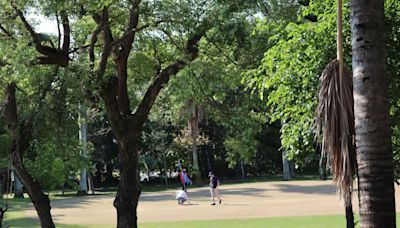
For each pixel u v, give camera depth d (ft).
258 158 188.24
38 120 47.85
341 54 18.93
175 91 42.19
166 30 41.86
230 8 36.83
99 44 49.39
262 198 100.63
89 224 68.18
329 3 29.58
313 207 78.89
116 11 45.29
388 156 17.37
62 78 44.32
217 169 193.88
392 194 17.33
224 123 45.06
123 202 45.29
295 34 28.89
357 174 18.17
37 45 40.88
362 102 17.54
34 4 40.34
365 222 17.28
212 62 44.21
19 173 49.80
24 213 87.10
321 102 19.06
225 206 86.84
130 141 45.29
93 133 155.53
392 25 27.48
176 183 185.16
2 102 50.70
